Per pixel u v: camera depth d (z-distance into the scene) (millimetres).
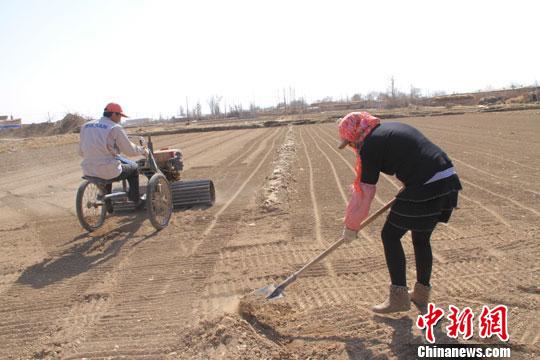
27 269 6523
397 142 3904
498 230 6734
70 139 37094
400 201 4023
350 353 3867
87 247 7332
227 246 6816
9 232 8609
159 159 9703
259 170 14758
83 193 7895
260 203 9453
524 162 12781
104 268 6328
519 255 5727
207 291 5309
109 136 7598
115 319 4793
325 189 10664
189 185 9477
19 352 4324
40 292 5672
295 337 4172
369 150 3941
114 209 9391
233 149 23375
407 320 4281
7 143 35375
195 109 111188
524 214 7488
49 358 4176
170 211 8406
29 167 19844
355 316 4438
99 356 4133
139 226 8305
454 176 3980
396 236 4133
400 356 3770
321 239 6840
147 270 6121
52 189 13555
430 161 3893
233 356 3920
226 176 13883
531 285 4832
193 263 6242
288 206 8992
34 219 9586
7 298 5547
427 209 3939
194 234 7586
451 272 5344
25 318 4992
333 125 43094
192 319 4648
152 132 45969
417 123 34625
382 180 11234
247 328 4297
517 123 27516
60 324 4785
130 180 8391
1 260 6969
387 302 4297
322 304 4742
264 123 50406
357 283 5211
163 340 4305
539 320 4168
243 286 5355
